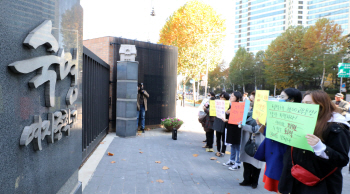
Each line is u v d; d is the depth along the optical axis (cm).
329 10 11919
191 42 2875
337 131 201
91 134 625
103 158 581
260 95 346
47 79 241
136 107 852
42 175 246
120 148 685
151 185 424
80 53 374
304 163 218
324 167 211
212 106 637
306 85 4178
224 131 622
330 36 3106
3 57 178
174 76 1123
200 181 455
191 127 1153
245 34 14538
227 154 663
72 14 329
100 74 749
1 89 176
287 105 227
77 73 343
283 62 3625
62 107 298
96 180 438
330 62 3108
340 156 196
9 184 188
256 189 425
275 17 13275
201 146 751
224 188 425
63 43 293
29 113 216
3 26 178
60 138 286
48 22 242
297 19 12462
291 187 235
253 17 14100
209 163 575
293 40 3669
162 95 1075
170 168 525
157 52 1047
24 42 202
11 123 189
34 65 213
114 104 927
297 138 215
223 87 7419
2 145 178
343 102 828
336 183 212
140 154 629
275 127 238
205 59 3009
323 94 216
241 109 461
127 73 822
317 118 216
